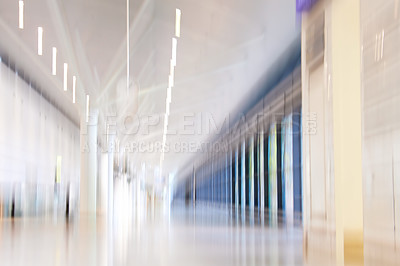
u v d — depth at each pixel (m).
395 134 5.62
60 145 32.41
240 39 14.65
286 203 18.88
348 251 7.38
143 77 20.28
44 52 17.09
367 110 6.51
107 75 20.09
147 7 12.70
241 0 11.66
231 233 12.23
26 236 11.12
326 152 8.19
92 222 17.53
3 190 21.66
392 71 5.69
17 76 22.11
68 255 7.31
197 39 14.98
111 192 29.19
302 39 9.30
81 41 15.55
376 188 6.20
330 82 7.88
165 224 16.16
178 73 19.30
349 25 7.70
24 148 24.38
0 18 13.95
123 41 15.40
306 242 9.05
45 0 12.48
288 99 16.53
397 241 5.57
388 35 5.80
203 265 6.27
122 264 6.31
